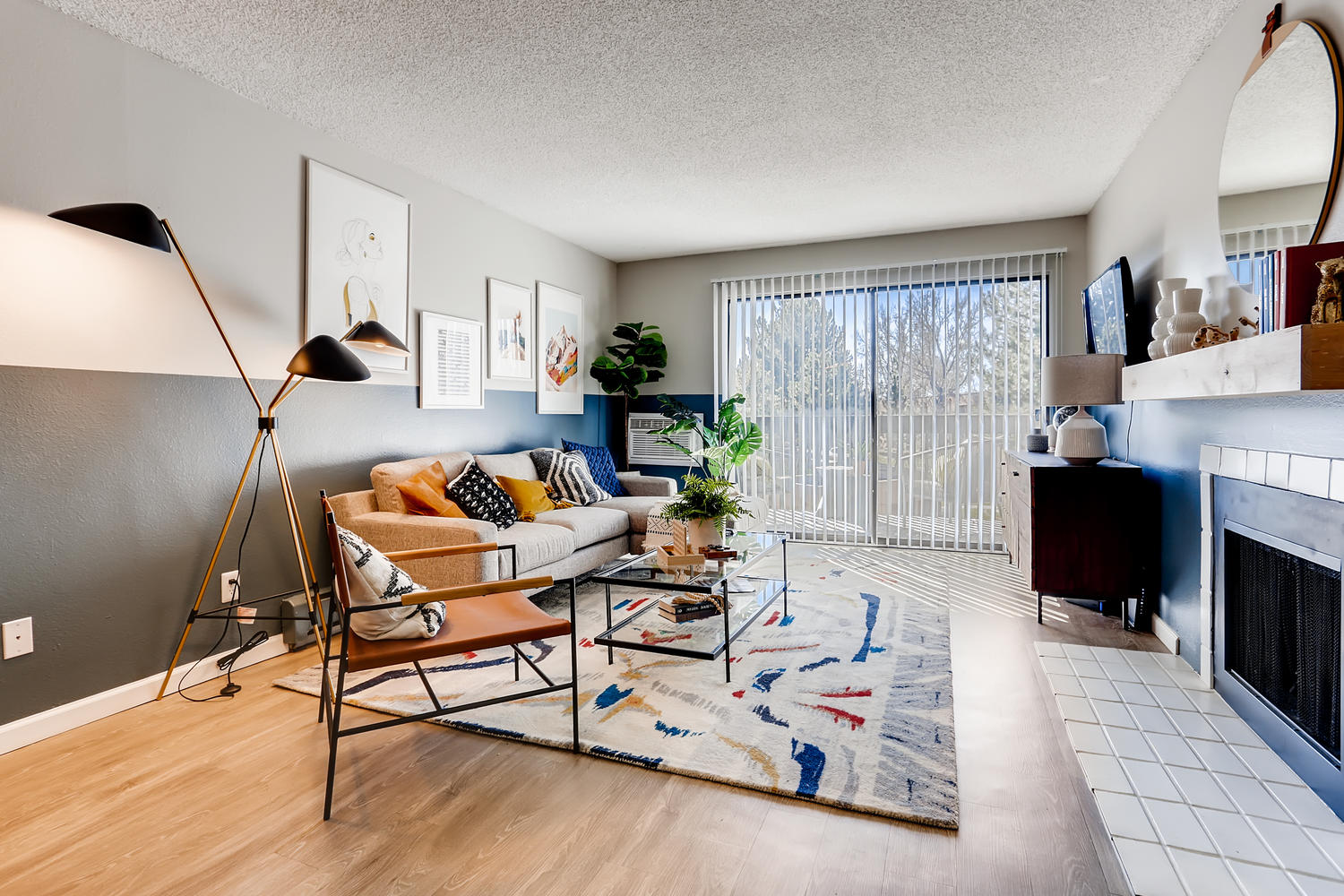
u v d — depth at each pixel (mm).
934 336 5387
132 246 2631
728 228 5305
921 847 1683
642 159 3867
